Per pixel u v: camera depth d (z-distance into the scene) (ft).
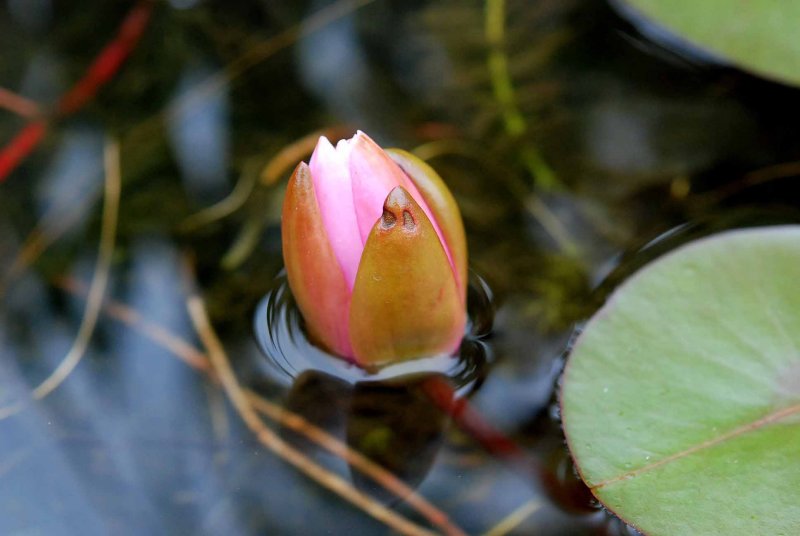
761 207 2.22
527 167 2.27
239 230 2.26
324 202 2.03
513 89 2.33
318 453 2.13
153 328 2.20
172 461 2.13
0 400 2.16
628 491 2.01
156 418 2.15
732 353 2.06
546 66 2.35
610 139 2.28
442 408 2.13
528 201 2.25
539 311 2.17
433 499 2.09
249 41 2.40
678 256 2.10
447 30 2.39
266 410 2.15
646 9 2.26
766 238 2.10
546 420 2.11
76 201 2.29
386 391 2.14
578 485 2.08
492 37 2.38
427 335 2.09
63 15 2.44
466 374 2.14
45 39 2.42
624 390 2.05
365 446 2.12
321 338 2.12
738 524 1.99
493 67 2.35
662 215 2.23
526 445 2.10
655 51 2.34
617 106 2.31
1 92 2.37
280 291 2.20
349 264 2.04
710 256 2.10
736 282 2.08
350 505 2.10
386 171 2.02
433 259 2.03
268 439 2.14
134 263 2.24
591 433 2.04
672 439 2.03
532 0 2.40
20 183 2.31
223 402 2.15
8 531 2.09
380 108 2.33
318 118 2.33
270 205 2.27
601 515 2.06
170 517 2.10
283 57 2.39
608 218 2.23
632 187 2.25
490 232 2.23
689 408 2.04
